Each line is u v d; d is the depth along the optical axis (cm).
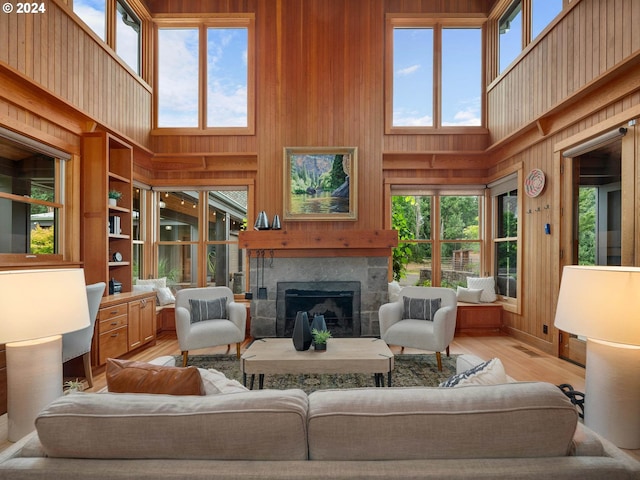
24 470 94
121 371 127
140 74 529
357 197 496
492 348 432
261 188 502
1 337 152
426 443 98
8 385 192
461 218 560
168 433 97
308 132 501
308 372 265
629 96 302
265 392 108
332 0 506
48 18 332
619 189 317
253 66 536
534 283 438
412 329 371
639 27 285
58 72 346
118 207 416
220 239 556
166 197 554
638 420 183
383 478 92
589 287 158
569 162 379
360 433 98
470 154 538
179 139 539
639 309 147
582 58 350
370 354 277
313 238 467
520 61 458
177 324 366
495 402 101
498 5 511
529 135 440
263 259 481
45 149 336
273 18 507
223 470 94
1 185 298
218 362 382
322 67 504
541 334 424
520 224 464
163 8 537
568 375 338
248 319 505
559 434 98
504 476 93
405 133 546
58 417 99
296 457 99
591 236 353
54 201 359
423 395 104
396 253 559
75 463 96
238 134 536
